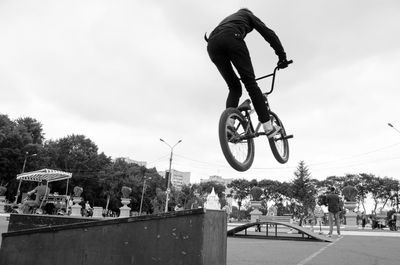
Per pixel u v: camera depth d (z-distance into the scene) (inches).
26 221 200.5
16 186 2294.5
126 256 108.2
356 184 3321.9
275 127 162.9
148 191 3663.9
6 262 133.1
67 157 2910.9
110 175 3043.8
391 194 3253.0
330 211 472.1
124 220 110.3
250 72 145.6
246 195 3909.9
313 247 308.7
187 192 3983.8
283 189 3533.5
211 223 104.3
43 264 125.5
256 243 357.7
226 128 144.4
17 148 2287.2
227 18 151.2
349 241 387.5
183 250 100.1
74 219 185.5
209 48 149.9
